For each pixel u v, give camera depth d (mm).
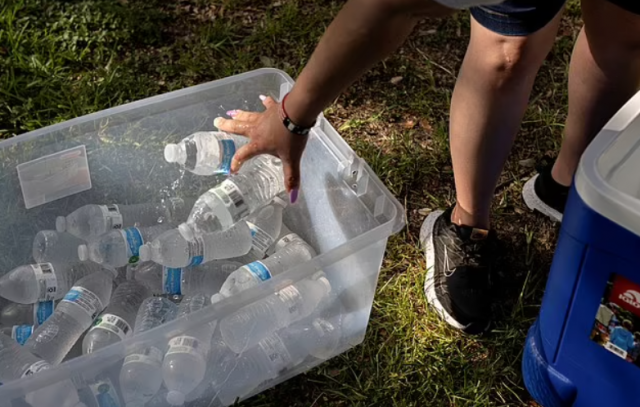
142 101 1836
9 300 1771
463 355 1833
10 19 2438
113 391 1533
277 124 1510
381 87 2441
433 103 2406
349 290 1698
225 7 2645
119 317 1658
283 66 2480
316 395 1767
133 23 2512
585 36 1736
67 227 1853
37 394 1432
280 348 1706
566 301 1513
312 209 1927
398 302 1925
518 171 2242
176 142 1940
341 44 1284
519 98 1610
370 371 1806
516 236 2092
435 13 1217
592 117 1847
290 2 2666
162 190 1988
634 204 1296
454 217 1931
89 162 1857
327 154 1805
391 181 2195
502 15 1451
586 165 1374
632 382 1501
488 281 1899
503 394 1792
